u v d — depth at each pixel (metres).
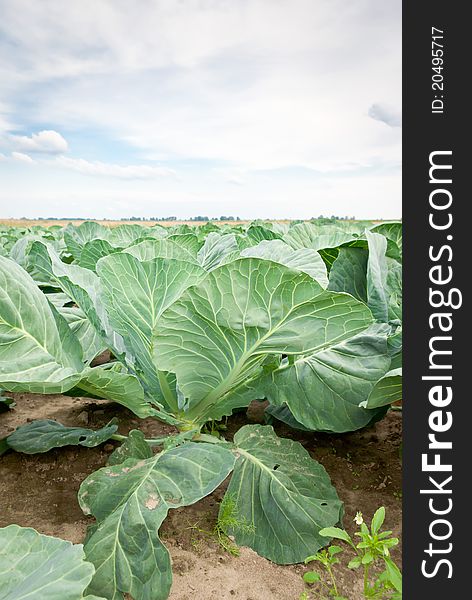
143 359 3.16
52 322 2.91
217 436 3.71
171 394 3.22
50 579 1.82
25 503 3.16
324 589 2.57
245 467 3.05
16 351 2.64
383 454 3.86
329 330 2.55
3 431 4.16
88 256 4.95
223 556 2.74
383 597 2.54
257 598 2.49
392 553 2.85
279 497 2.88
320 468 3.12
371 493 3.41
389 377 2.79
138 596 2.19
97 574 2.26
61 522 2.99
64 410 4.59
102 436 3.48
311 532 2.77
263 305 2.44
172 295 2.72
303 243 7.00
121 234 9.16
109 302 3.04
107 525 2.39
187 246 5.55
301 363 3.51
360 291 4.29
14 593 1.79
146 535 2.30
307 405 3.37
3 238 11.88
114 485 2.61
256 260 2.28
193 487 2.47
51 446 3.45
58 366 2.71
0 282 2.65
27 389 2.57
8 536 2.06
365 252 4.40
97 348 4.44
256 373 3.29
